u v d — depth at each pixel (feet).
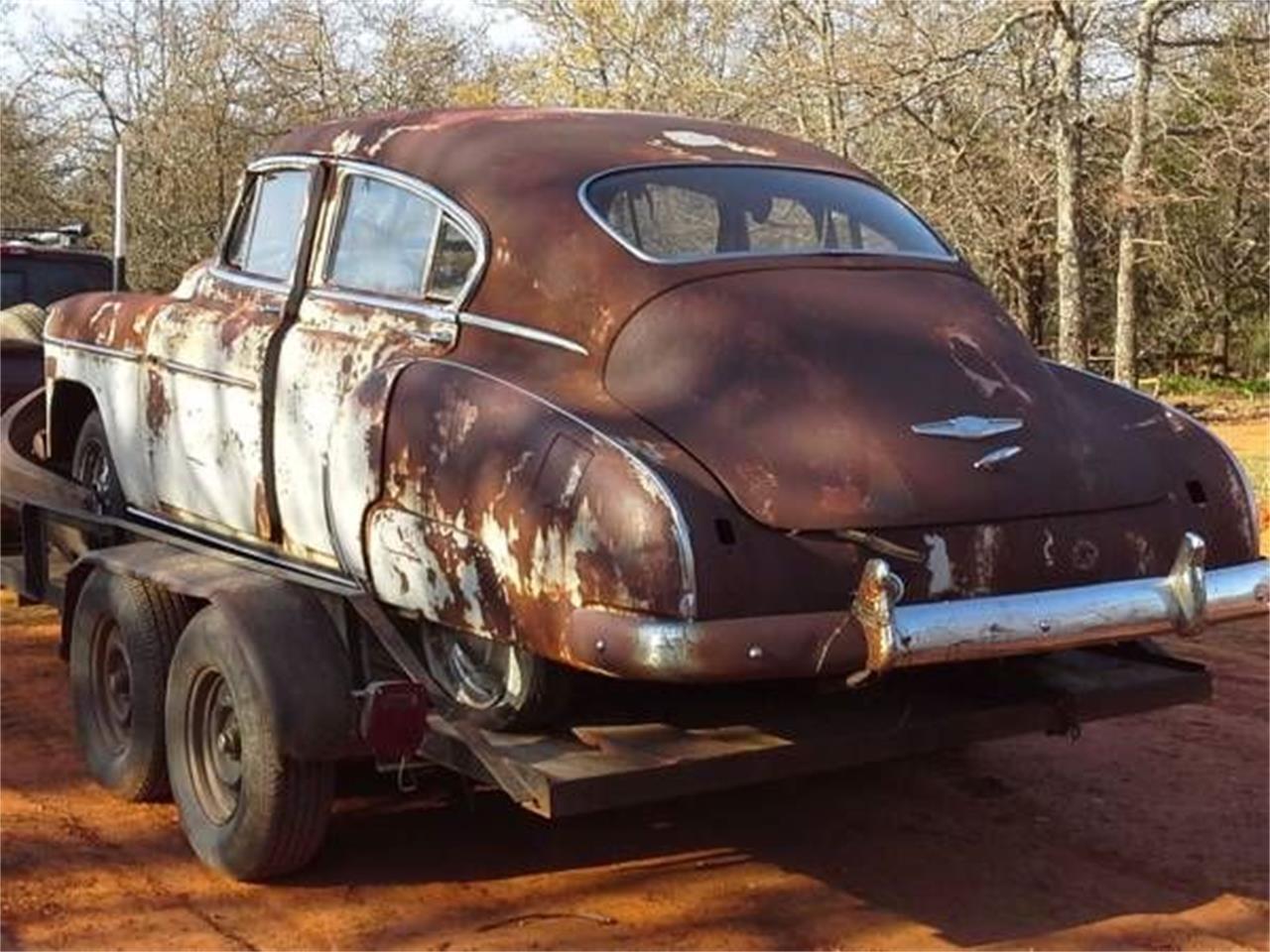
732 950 15.90
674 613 13.88
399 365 16.71
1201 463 17.31
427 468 15.87
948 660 14.79
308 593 17.06
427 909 16.79
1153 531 16.57
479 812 19.49
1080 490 16.05
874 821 19.61
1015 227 69.62
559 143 17.85
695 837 18.99
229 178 94.22
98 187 102.94
